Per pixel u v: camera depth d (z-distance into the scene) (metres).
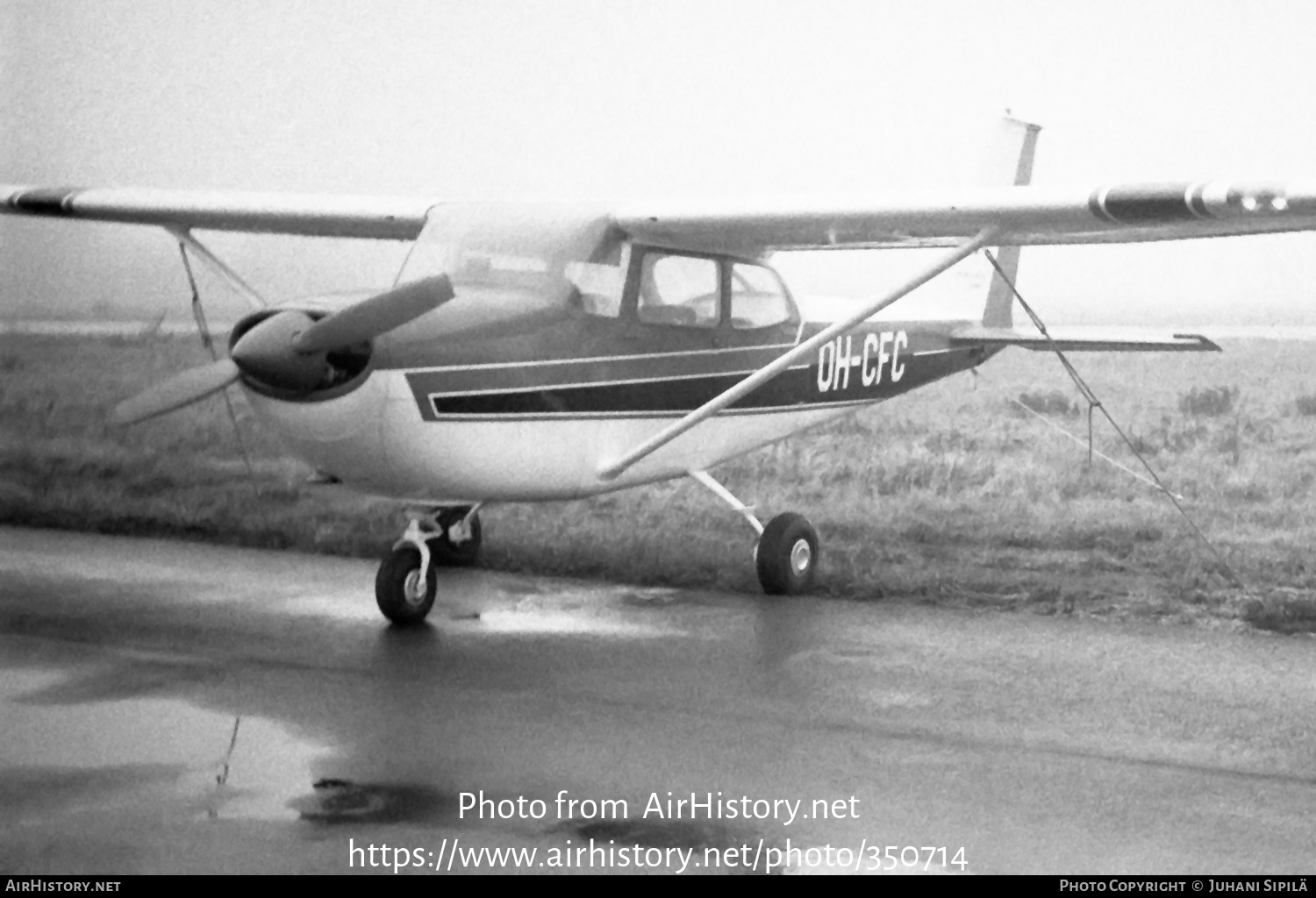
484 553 8.66
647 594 7.80
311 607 7.25
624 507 9.77
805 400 8.00
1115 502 9.21
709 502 9.80
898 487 9.72
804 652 6.43
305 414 5.96
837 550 8.78
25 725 5.08
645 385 6.99
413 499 6.61
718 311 7.39
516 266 6.63
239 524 9.45
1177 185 5.50
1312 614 7.16
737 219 6.63
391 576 6.76
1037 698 5.68
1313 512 8.73
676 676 5.93
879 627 7.00
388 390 6.04
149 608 7.16
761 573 7.77
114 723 5.12
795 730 5.17
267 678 5.79
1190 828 4.22
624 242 6.91
